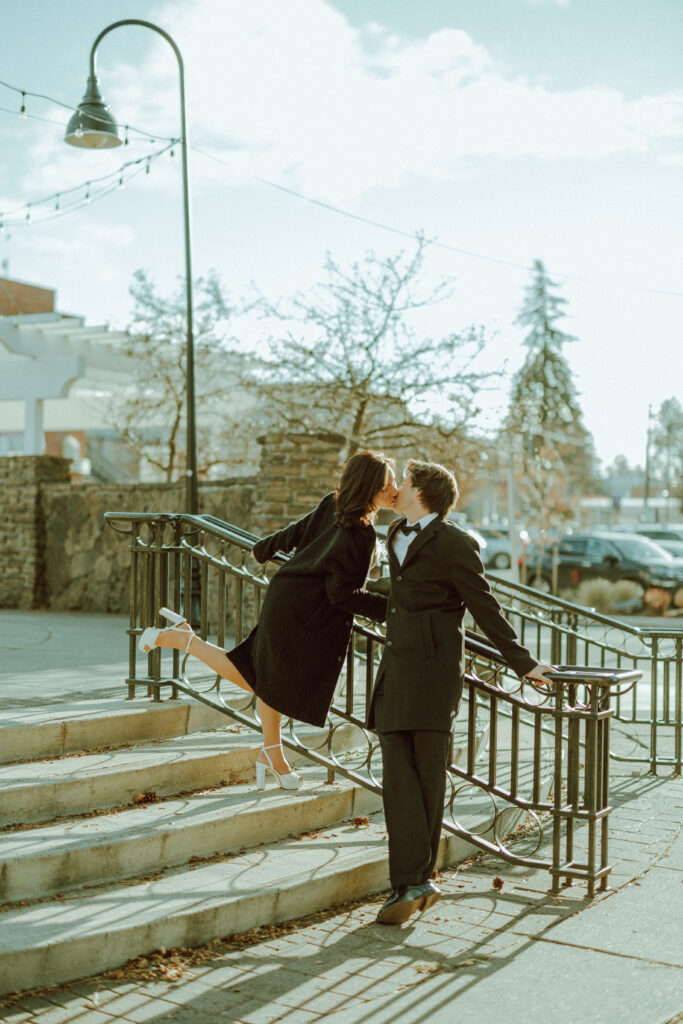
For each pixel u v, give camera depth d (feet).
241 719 18.10
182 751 17.20
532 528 84.43
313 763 19.21
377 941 13.28
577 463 171.63
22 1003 10.99
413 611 14.10
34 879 12.83
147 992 11.46
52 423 102.17
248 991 11.61
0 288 118.21
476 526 101.55
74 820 14.70
